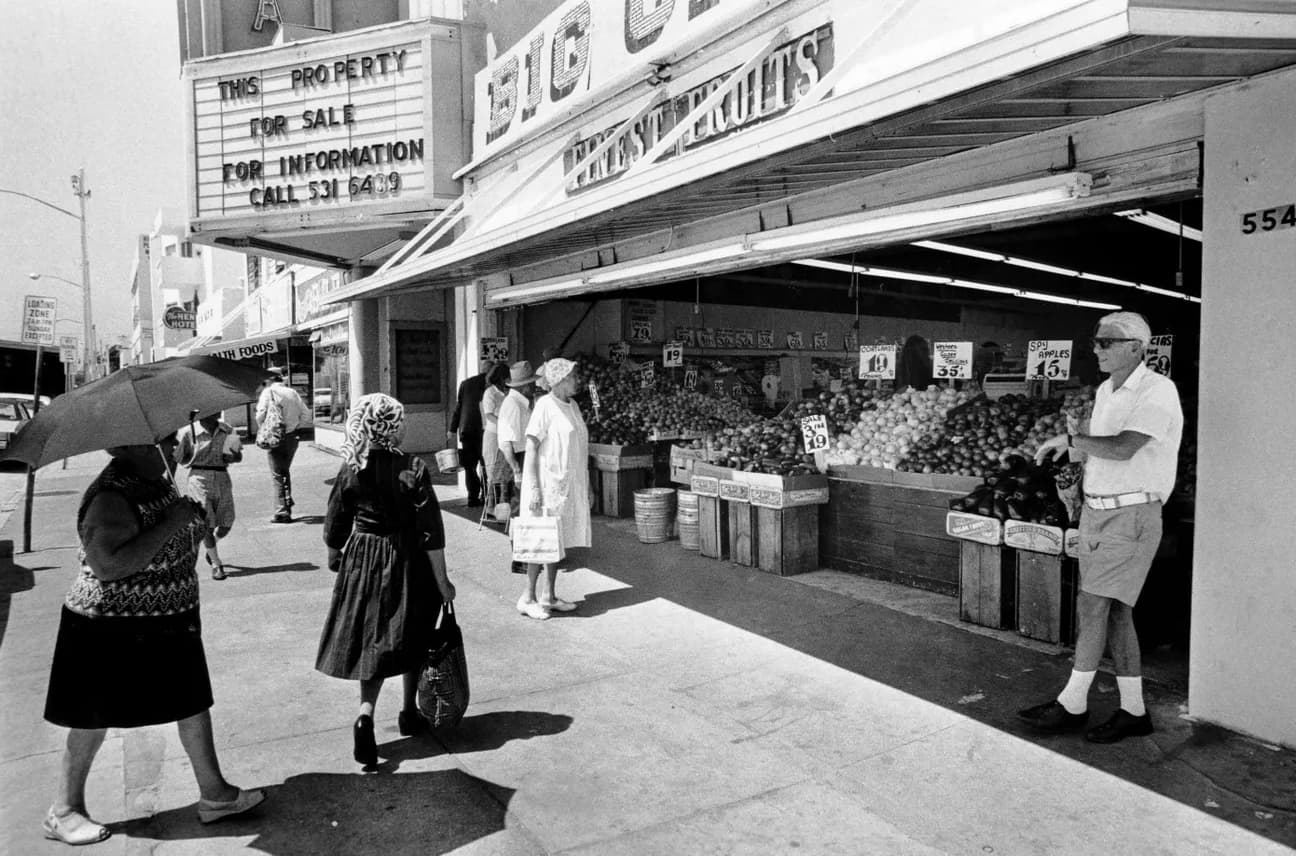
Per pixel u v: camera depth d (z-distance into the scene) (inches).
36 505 510.3
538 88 395.9
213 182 498.6
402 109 467.8
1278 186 142.3
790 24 252.4
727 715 170.7
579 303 497.0
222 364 131.2
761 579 270.4
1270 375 144.9
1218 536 154.0
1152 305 514.0
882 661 196.2
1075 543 194.4
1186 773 141.6
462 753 156.5
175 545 127.9
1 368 1026.1
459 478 485.7
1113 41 112.9
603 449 384.5
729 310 521.0
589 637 220.4
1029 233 304.0
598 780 145.4
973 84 125.9
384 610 147.7
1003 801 135.0
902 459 262.7
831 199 245.6
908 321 544.1
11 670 210.5
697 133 294.4
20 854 125.6
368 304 638.5
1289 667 146.0
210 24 575.8
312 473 597.6
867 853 122.1
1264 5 110.3
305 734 166.4
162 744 164.9
